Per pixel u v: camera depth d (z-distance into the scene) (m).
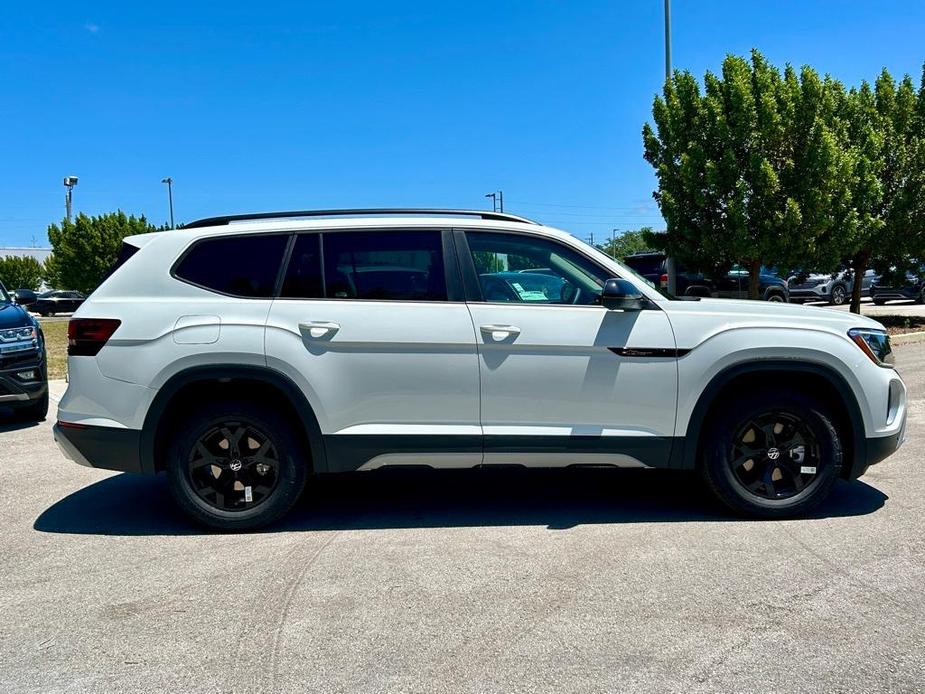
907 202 14.22
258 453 4.32
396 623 3.18
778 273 13.05
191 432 4.26
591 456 4.32
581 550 3.99
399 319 4.23
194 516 4.33
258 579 3.67
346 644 3.01
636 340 4.26
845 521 4.38
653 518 4.51
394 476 5.59
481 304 4.29
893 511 4.54
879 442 4.36
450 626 3.15
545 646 2.97
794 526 4.31
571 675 2.75
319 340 4.20
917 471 5.42
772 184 11.95
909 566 3.69
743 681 2.69
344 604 3.38
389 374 4.23
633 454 4.34
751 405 4.31
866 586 3.46
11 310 7.71
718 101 12.68
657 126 13.77
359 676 2.77
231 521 4.32
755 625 3.11
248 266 4.35
